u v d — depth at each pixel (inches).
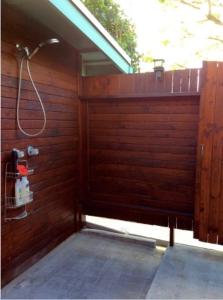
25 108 100.4
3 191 91.7
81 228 146.5
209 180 114.1
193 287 94.1
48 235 119.5
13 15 93.0
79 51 136.2
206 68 110.7
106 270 108.0
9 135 93.2
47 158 115.6
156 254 121.7
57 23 105.3
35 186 108.9
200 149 114.4
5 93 90.6
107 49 132.5
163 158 126.0
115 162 135.9
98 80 134.6
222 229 113.7
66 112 128.2
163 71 120.6
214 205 114.3
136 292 94.5
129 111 130.6
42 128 110.7
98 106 136.8
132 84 127.7
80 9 103.7
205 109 112.2
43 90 110.7
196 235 118.7
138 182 132.0
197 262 110.4
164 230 144.7
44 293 93.0
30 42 101.7
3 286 94.5
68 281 100.1
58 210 126.3
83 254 120.3
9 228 96.1
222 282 97.1
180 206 124.4
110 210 140.1
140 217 133.5
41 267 109.1
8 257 96.3
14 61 94.0
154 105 125.5
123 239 133.5
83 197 144.3
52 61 115.7
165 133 124.6
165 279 98.5
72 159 135.7
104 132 136.8
